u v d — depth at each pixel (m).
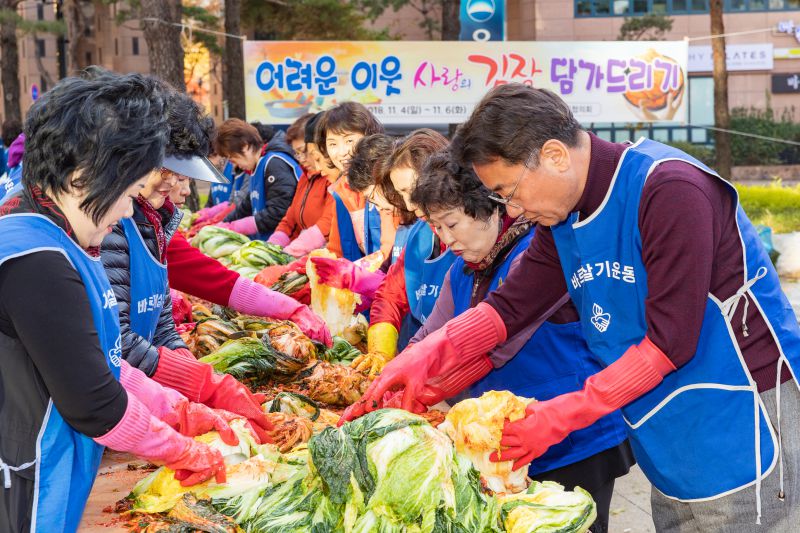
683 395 1.97
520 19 31.06
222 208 7.20
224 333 3.07
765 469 1.95
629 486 4.46
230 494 1.97
